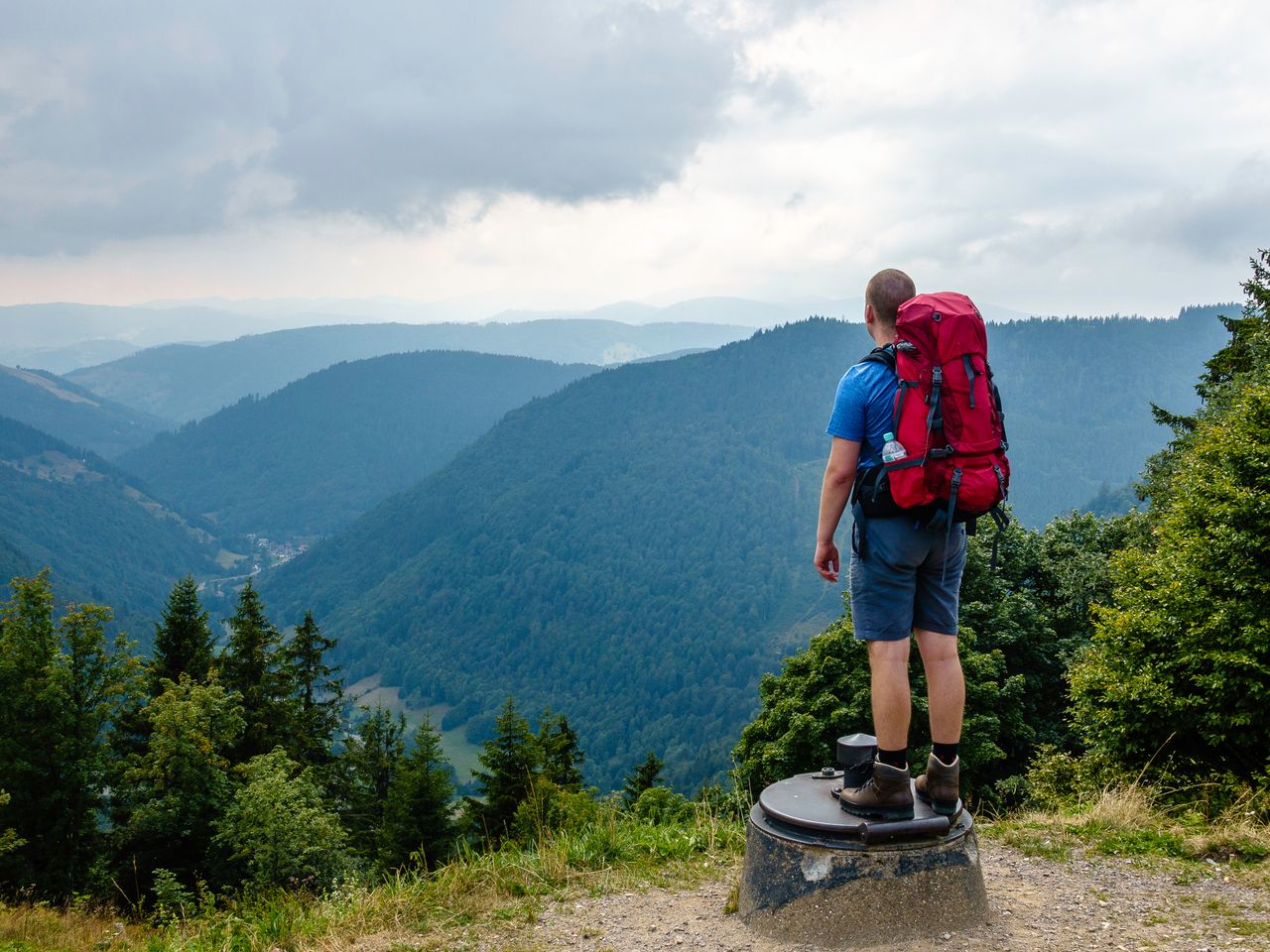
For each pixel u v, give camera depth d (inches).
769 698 959.0
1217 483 517.3
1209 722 394.3
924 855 130.8
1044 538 1186.0
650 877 178.9
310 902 203.9
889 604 126.6
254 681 1481.3
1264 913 133.6
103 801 1203.2
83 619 1216.2
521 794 1263.5
